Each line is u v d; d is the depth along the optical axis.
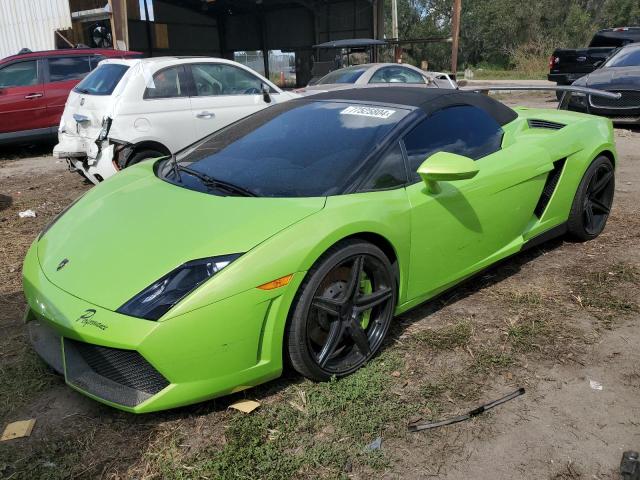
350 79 10.09
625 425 2.47
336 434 2.41
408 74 10.70
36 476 2.19
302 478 2.18
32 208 6.24
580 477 2.19
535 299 3.58
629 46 11.14
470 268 3.44
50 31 15.77
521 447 2.34
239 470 2.21
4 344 3.15
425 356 2.98
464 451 2.32
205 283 2.32
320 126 3.34
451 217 3.17
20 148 10.67
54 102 9.77
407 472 2.21
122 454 2.31
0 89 9.34
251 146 3.35
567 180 4.08
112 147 6.11
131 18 20.62
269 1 22.48
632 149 8.41
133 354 2.30
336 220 2.61
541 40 39.12
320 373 2.68
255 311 2.38
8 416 2.55
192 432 2.43
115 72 6.44
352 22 22.00
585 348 3.05
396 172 3.02
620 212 5.32
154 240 2.56
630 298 3.60
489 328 3.25
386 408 2.56
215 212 2.68
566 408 2.58
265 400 2.62
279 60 24.83
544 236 4.11
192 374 2.33
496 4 41.34
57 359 2.62
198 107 6.75
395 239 2.86
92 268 2.53
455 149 3.38
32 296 2.60
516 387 2.73
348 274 2.73
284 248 2.45
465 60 48.31
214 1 21.83
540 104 15.23
